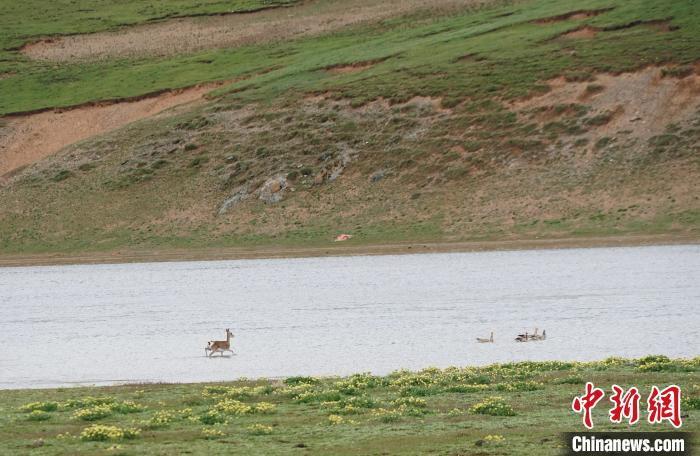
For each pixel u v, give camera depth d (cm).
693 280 19662
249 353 13412
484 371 10681
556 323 15188
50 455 6781
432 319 16188
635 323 14800
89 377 11906
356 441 7106
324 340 14338
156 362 12925
